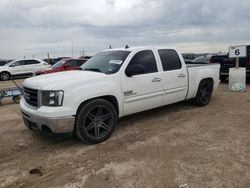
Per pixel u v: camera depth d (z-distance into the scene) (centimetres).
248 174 365
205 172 373
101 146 489
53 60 3108
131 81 555
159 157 429
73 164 419
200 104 760
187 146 470
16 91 969
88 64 621
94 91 490
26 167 418
